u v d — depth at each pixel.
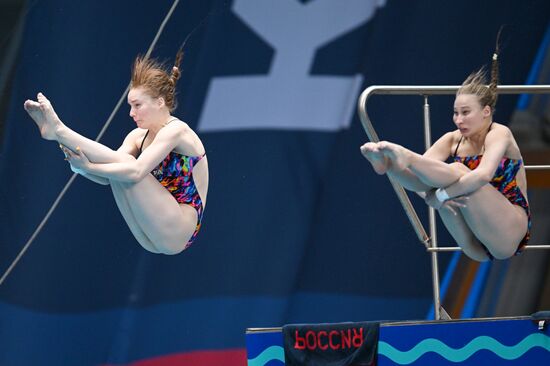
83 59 24.95
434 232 16.27
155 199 13.73
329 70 26.00
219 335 25.61
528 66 26.16
